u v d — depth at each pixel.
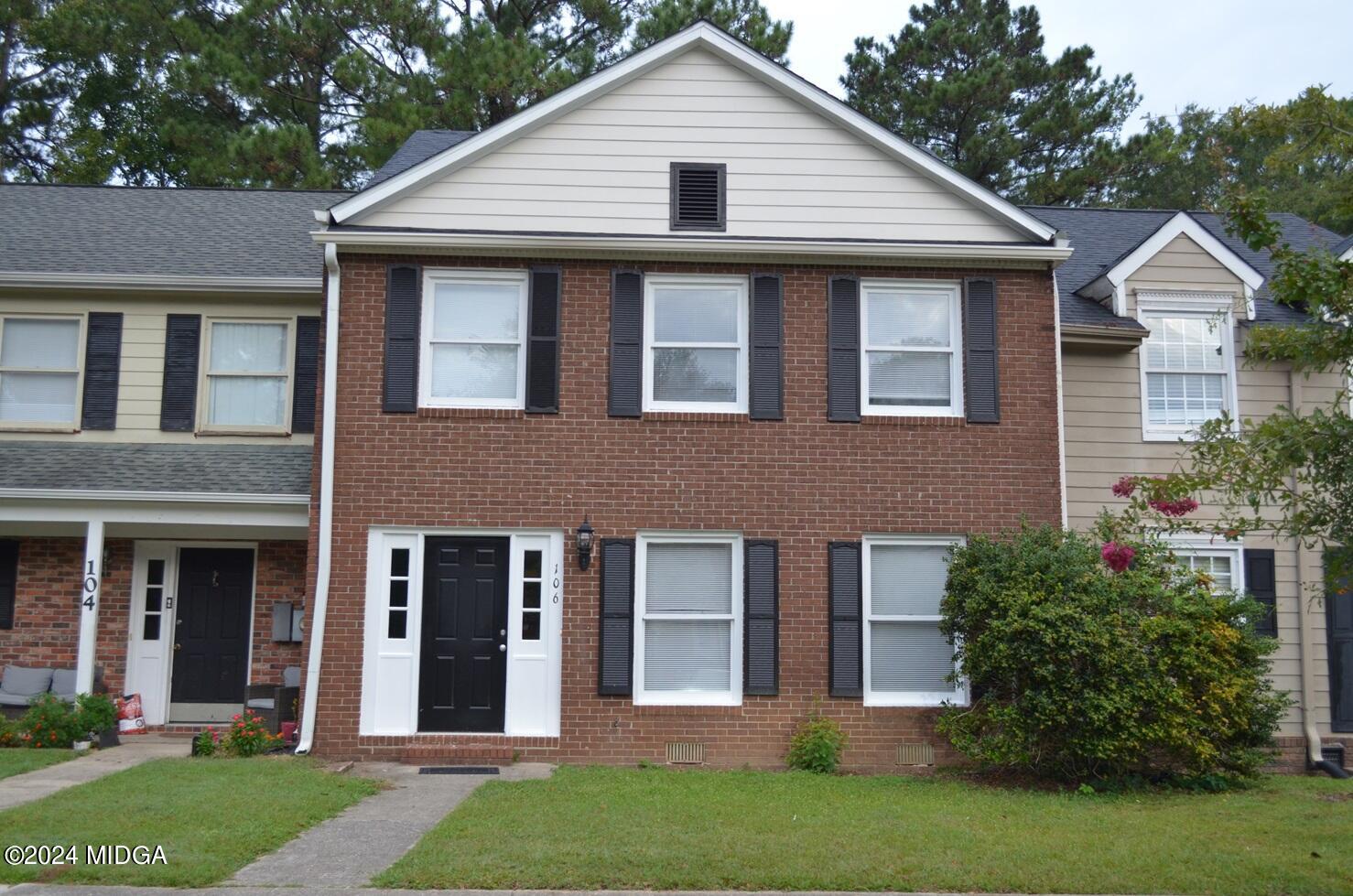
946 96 31.38
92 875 7.57
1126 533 11.65
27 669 14.09
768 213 13.41
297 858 8.22
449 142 17.84
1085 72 33.06
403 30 27.98
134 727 13.95
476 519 12.78
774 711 12.70
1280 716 12.34
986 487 13.17
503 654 12.76
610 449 12.95
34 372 14.63
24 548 14.57
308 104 28.64
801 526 12.98
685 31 13.43
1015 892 7.65
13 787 10.22
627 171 13.40
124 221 16.66
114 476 13.30
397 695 12.59
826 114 13.54
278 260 15.28
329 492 12.70
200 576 14.75
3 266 14.55
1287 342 7.93
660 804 9.96
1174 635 11.42
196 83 27.62
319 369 13.22
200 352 14.70
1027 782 11.64
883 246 13.15
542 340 13.03
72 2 30.08
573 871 7.77
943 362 13.47
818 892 7.59
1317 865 8.14
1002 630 11.37
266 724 13.37
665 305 13.37
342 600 12.62
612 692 12.59
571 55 29.11
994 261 13.45
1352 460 7.17
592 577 12.80
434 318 13.21
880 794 10.68
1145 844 8.71
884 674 12.99
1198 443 8.41
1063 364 14.52
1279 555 14.58
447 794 10.54
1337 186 8.38
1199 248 14.89
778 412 13.07
